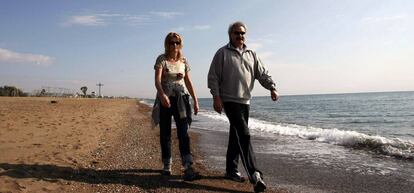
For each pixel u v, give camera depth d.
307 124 17.77
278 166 5.25
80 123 10.19
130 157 5.48
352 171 4.88
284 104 57.75
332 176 4.59
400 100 64.19
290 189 3.96
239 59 3.98
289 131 10.39
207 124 13.61
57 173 4.17
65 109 17.20
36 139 6.53
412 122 19.00
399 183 4.21
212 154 6.25
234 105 3.95
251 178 3.72
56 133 7.54
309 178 4.48
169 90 4.18
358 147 7.11
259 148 7.11
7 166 4.24
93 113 15.77
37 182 3.73
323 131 10.11
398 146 6.86
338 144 7.59
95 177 4.14
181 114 4.12
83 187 3.72
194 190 3.71
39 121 9.79
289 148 7.08
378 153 6.37
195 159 5.73
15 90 46.53
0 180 3.64
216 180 4.17
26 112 13.14
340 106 44.28
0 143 5.84
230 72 3.94
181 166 4.91
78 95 72.62
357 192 3.85
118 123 11.70
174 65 4.25
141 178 4.17
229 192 3.69
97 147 6.27
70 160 4.93
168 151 4.33
